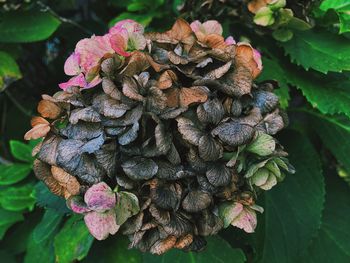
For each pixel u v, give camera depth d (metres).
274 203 0.42
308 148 0.44
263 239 0.41
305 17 0.40
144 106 0.29
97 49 0.31
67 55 0.56
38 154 0.31
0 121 0.57
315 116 0.46
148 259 0.40
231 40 0.34
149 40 0.32
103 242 0.43
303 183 0.43
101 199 0.28
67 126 0.30
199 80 0.30
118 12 0.57
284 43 0.42
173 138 0.30
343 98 0.41
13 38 0.46
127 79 0.29
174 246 0.30
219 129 0.29
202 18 0.42
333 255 0.45
